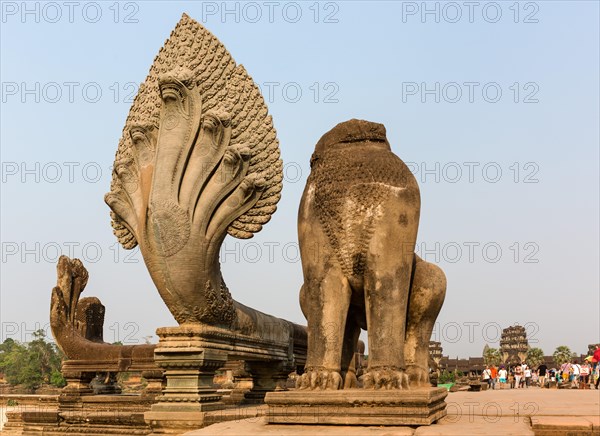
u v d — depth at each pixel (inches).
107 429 292.5
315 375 179.2
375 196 186.2
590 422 174.9
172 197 231.3
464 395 381.4
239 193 239.1
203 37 249.3
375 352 179.8
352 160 191.3
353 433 151.4
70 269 362.3
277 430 159.8
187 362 225.9
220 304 238.8
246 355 263.0
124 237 253.9
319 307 187.0
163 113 240.4
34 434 308.8
